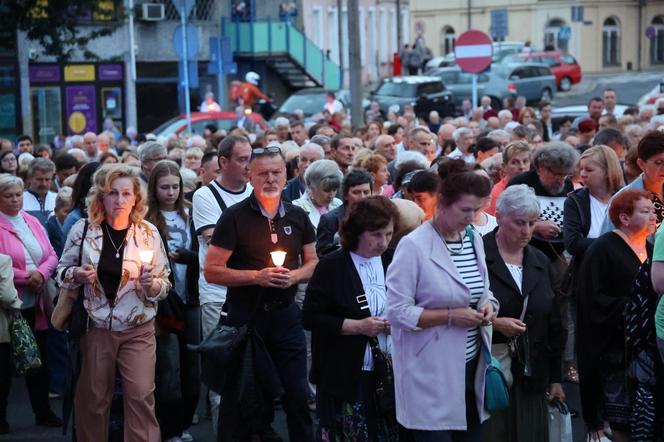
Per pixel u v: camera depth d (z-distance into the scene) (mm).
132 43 66188
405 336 12727
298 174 21281
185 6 41188
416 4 133750
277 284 14359
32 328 18641
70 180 22250
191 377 17047
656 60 135500
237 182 17188
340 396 13281
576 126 37281
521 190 13883
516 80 86188
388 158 26484
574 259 17344
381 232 13273
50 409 18672
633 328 13750
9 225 18656
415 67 99500
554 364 14133
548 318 13992
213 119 52938
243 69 78375
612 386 14383
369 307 13344
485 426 13930
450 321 12523
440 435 12602
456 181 12484
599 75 126875
